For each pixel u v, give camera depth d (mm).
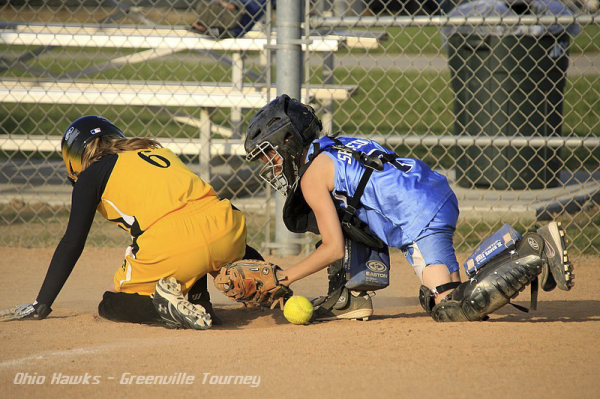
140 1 22422
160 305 8688
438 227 8594
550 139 14414
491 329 8086
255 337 8148
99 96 18109
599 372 6789
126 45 19000
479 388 6422
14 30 21078
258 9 19672
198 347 7762
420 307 10898
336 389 6445
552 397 6219
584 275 13148
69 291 12164
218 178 20438
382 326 8570
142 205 8727
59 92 18203
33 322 9234
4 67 20781
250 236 16359
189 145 19094
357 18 14172
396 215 8602
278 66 13930
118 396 6434
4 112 34625
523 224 16734
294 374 6832
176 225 8617
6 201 19094
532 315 10047
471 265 8461
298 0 13828
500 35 18031
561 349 7430
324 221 8547
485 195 18969
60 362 7336
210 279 13461
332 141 8906
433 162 24766
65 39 18859
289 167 8922
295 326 8977
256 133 8805
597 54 47781
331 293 9391
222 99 17859
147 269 8734
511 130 19203
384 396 6266
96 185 8945
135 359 7395
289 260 14352
